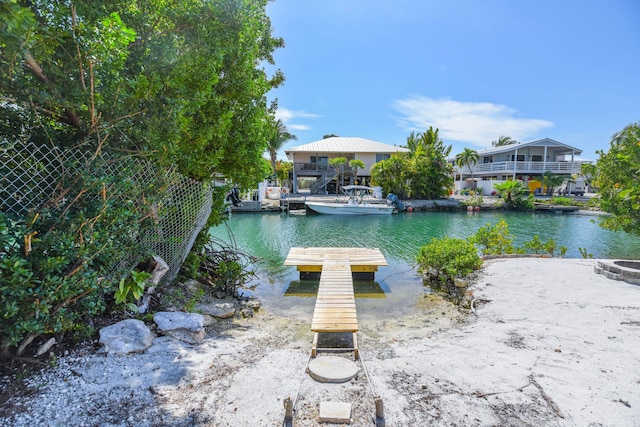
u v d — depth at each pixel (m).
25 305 2.68
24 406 2.50
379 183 32.03
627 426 2.39
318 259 9.02
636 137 9.42
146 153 3.66
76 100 3.12
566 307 5.37
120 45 3.04
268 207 26.72
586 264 8.45
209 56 4.18
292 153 37.44
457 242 8.62
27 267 2.74
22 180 3.06
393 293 7.45
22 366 2.99
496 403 2.69
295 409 2.64
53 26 2.80
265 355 3.78
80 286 3.05
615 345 3.83
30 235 2.68
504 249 10.46
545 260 8.98
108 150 3.60
